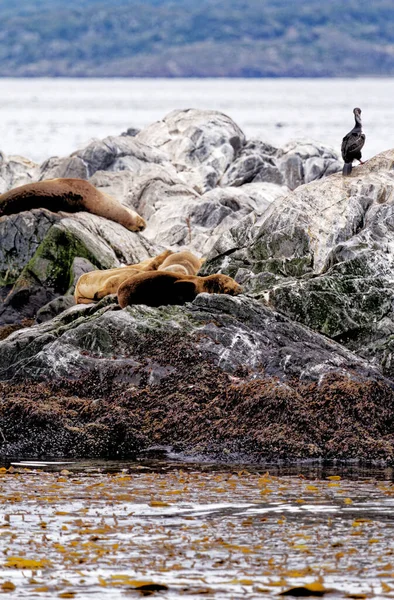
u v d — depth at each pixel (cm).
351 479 5734
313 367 6906
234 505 5053
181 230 12050
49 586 3872
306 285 7712
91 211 11350
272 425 6488
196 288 7931
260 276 8250
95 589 3841
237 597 3759
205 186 14212
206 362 7044
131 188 13212
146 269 9275
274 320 7400
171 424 6662
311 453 6325
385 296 7644
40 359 7238
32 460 6319
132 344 7262
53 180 11250
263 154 14788
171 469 6025
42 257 10244
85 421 6738
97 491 5362
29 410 6688
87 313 8156
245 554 4238
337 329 7550
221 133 15088
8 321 10031
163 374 7019
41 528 4619
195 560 4162
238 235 8881
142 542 4400
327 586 3856
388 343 7294
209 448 6450
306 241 8475
